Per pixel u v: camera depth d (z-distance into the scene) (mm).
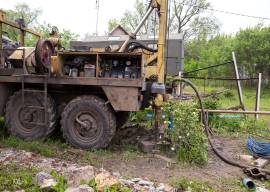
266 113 8211
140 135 6891
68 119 5996
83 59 6047
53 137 6520
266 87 34188
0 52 6688
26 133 6254
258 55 35844
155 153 5910
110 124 5871
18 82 6285
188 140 5715
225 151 6699
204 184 4699
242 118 9594
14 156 5273
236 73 11773
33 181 4164
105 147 5918
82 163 5242
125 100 5727
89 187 3898
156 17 6742
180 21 39219
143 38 8727
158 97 6105
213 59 40250
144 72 5930
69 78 5910
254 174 5141
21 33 7418
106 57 5977
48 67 6199
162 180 4758
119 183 4141
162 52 6145
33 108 6230
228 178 5031
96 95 6180
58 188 3906
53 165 4980
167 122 5973
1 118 7332
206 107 9164
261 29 37156
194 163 5578
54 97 6441
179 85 9234
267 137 8367
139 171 5090
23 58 6410
